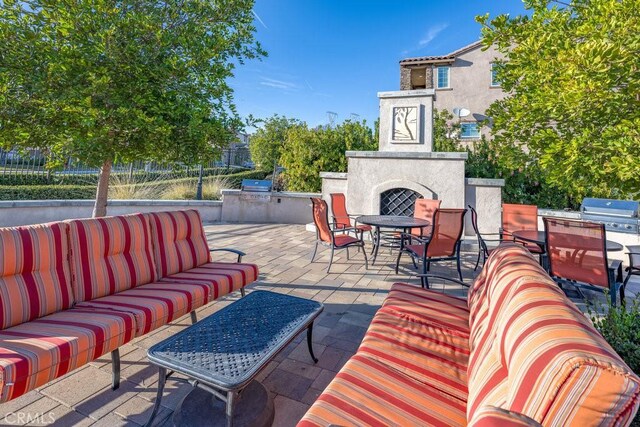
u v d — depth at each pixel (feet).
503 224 20.56
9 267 7.34
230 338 6.71
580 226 11.89
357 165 28.02
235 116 12.78
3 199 25.84
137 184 35.35
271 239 26.94
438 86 57.47
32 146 11.08
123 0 11.32
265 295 9.29
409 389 5.26
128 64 10.31
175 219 12.00
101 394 7.43
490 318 5.63
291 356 9.35
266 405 6.97
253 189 36.65
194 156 12.37
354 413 4.61
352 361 5.96
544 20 10.98
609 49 7.64
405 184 26.48
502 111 13.35
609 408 2.85
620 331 6.51
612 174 8.95
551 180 10.45
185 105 11.02
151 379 8.06
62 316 7.54
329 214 29.96
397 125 27.63
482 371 4.71
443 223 15.84
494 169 30.04
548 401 3.04
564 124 9.84
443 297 9.45
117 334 7.22
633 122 8.18
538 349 3.46
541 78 9.86
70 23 9.34
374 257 20.52
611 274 11.76
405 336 6.99
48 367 5.84
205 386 6.06
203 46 11.05
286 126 68.23
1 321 6.88
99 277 9.05
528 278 5.31
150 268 10.52
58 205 26.04
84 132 10.09
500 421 2.90
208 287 10.11
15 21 9.46
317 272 18.12
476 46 55.06
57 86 9.78
